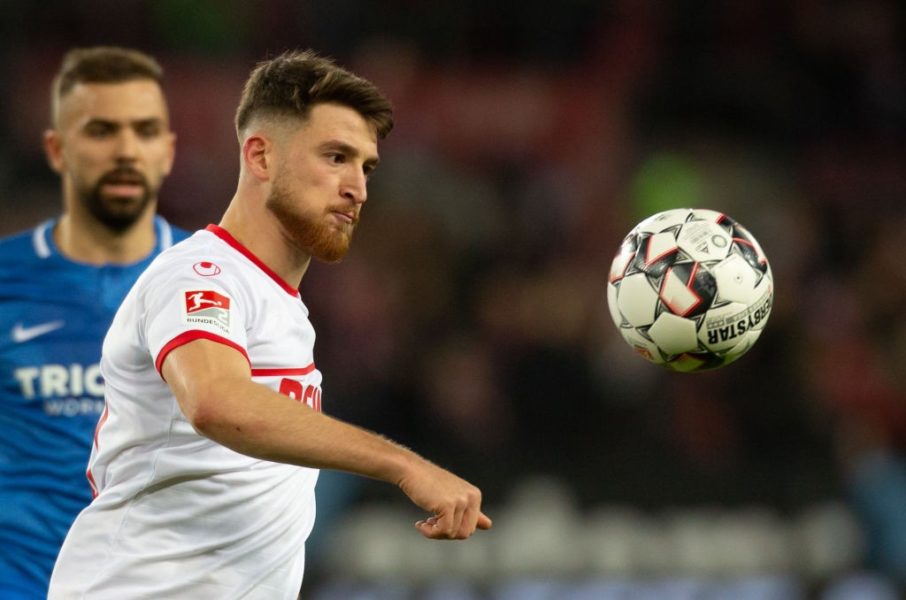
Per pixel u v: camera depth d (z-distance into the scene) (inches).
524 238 1844.2
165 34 2081.7
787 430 1481.3
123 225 760.3
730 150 2156.7
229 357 469.7
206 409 450.0
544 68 2192.4
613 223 1963.6
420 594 1302.9
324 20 2151.8
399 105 2089.1
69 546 534.3
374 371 1494.8
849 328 1772.9
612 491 1380.4
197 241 526.3
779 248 1908.2
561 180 2016.5
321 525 1306.6
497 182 2030.0
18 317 741.9
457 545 1321.4
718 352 574.9
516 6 2223.2
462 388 1481.3
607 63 2210.9
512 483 1379.2
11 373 733.9
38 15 2054.6
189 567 518.3
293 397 525.7
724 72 2234.3
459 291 1707.7
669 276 570.9
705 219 586.9
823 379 1635.1
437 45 2182.6
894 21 2324.1
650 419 1464.1
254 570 530.3
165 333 476.1
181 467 512.7
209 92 2003.0
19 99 1953.7
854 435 1523.1
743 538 1371.8
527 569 1332.4
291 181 517.0
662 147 2145.7
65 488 725.3
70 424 733.9
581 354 1518.2
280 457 451.5
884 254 1830.7
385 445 459.5
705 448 1443.2
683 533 1366.9
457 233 1860.2
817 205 2042.3
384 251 1717.5
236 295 504.1
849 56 2276.1
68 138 753.0
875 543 1403.8
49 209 1765.5
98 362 745.0
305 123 515.8
